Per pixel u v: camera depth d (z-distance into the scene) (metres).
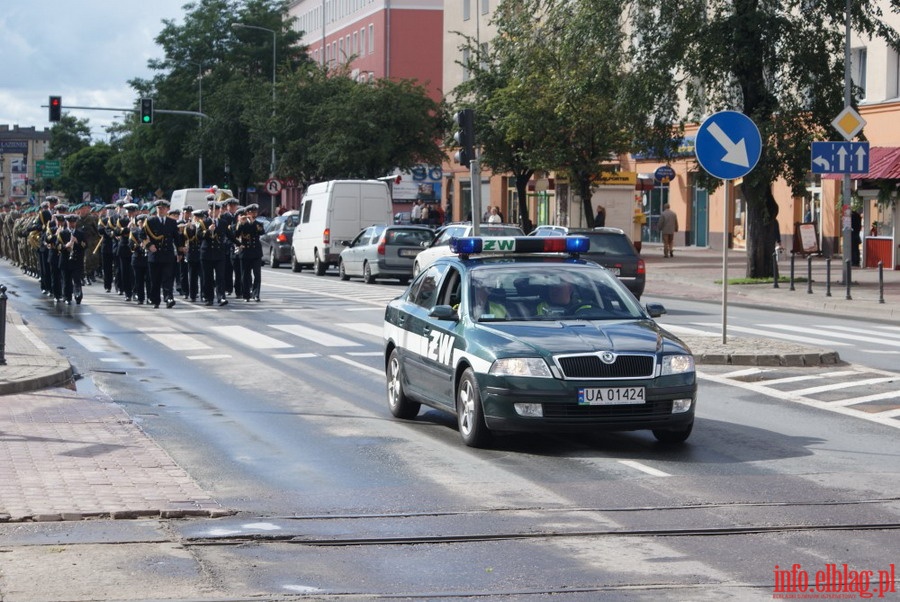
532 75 53.91
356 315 30.81
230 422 15.18
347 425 14.97
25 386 17.08
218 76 107.69
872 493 11.05
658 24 42.53
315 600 7.89
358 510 10.46
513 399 12.66
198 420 15.32
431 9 110.12
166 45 110.38
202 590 8.08
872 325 28.61
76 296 34.44
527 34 55.12
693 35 41.66
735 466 12.34
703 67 41.28
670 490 11.21
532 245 14.87
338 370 20.25
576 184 55.25
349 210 51.53
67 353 22.53
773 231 43.06
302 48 111.88
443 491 11.20
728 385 18.12
